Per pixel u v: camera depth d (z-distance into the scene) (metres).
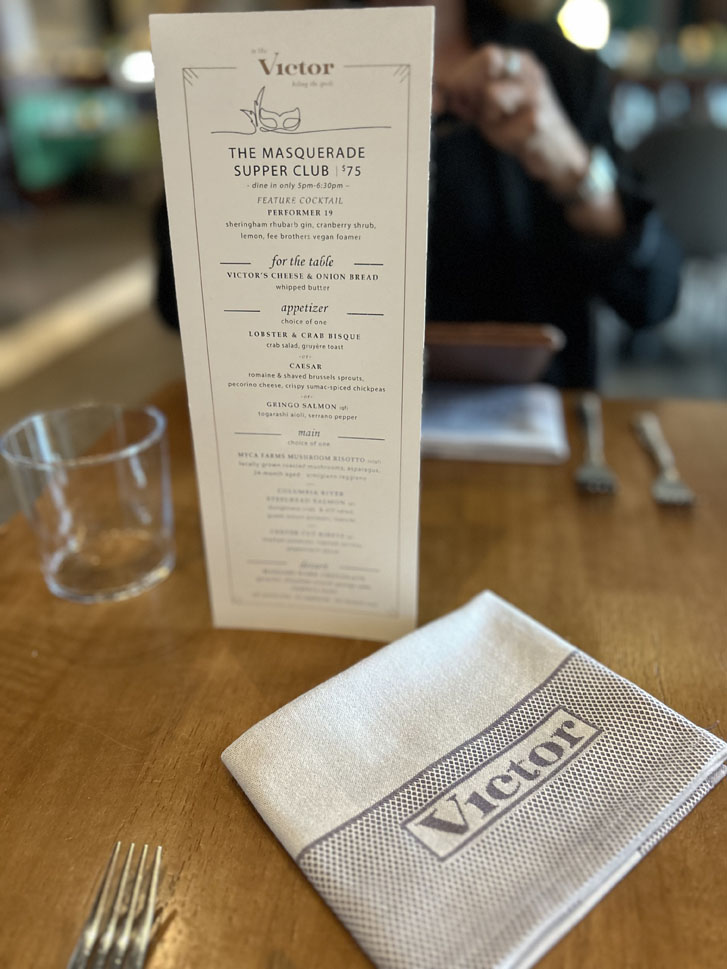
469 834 0.36
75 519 0.62
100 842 0.38
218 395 0.47
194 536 0.65
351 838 0.35
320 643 0.53
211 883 0.36
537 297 1.37
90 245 4.66
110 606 0.56
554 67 1.27
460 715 0.42
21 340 3.20
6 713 0.46
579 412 0.86
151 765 0.42
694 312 3.36
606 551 0.62
